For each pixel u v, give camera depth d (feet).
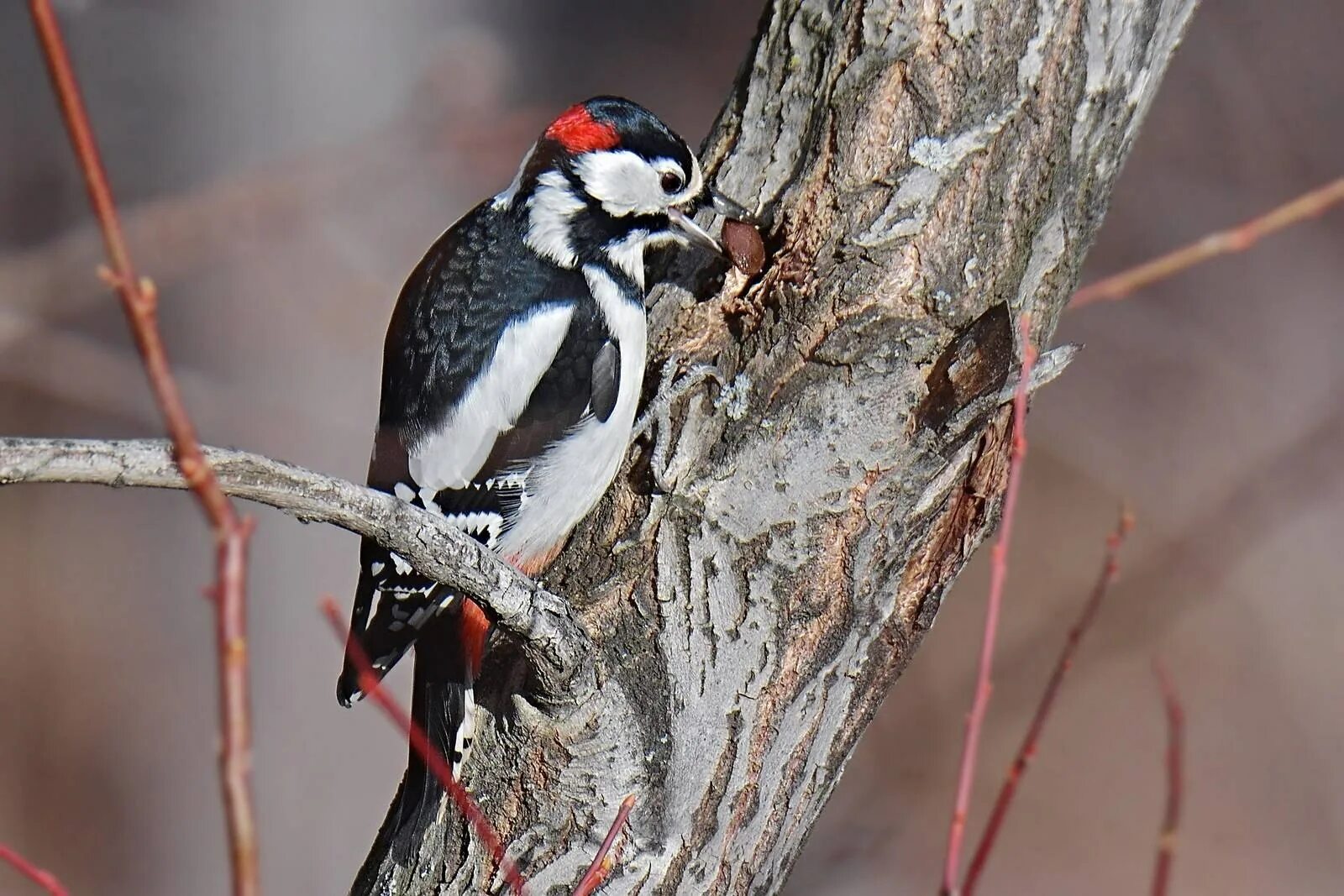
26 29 45.47
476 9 51.11
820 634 18.61
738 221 19.69
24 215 46.44
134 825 44.14
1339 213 52.54
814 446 18.42
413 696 20.38
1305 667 45.83
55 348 37.32
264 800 40.83
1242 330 52.39
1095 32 18.26
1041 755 44.96
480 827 18.16
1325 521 47.78
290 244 40.40
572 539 20.01
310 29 44.09
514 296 22.76
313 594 41.37
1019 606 47.47
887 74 18.67
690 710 18.45
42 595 46.29
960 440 18.39
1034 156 18.25
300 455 39.55
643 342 22.06
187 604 45.93
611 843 17.90
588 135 22.72
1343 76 53.16
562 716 18.17
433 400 22.81
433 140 38.29
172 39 44.39
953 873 15.14
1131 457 50.88
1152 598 46.37
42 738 44.68
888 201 18.43
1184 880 42.70
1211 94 53.78
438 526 16.24
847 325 18.30
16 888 42.06
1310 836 43.78
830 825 39.42
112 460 13.55
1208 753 45.24
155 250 36.78
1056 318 19.06
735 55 56.70
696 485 18.76
